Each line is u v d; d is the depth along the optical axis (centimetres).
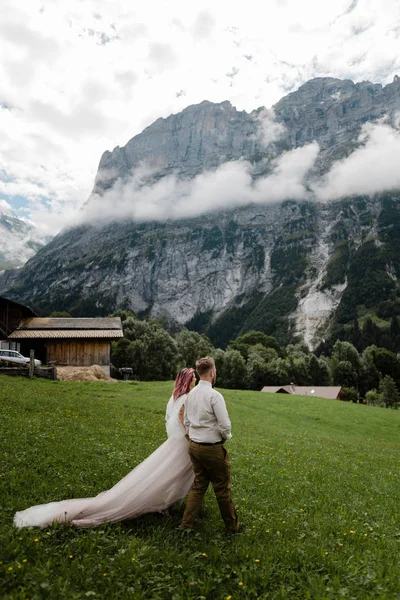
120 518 713
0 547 577
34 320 6938
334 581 583
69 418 1859
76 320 6981
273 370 13300
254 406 4097
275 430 2853
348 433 3506
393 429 3978
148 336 11612
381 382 13862
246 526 777
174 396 796
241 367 13338
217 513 819
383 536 818
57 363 6253
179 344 13762
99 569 559
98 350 6359
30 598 482
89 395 3266
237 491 1033
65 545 608
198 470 726
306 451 2033
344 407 4694
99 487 894
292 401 4709
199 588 542
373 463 1980
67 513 685
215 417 714
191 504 719
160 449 760
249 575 582
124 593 516
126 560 583
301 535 747
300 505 974
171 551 626
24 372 3934
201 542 675
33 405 2089
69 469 1020
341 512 957
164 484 735
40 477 931
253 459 1513
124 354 11469
